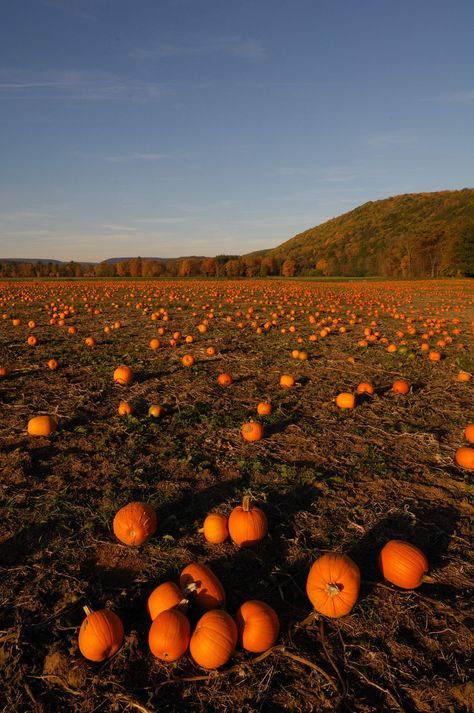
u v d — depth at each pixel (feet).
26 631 9.25
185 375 29.04
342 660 8.91
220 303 81.25
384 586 10.83
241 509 12.35
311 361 33.73
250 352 36.68
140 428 19.67
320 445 18.44
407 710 8.08
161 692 8.25
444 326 52.31
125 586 10.71
